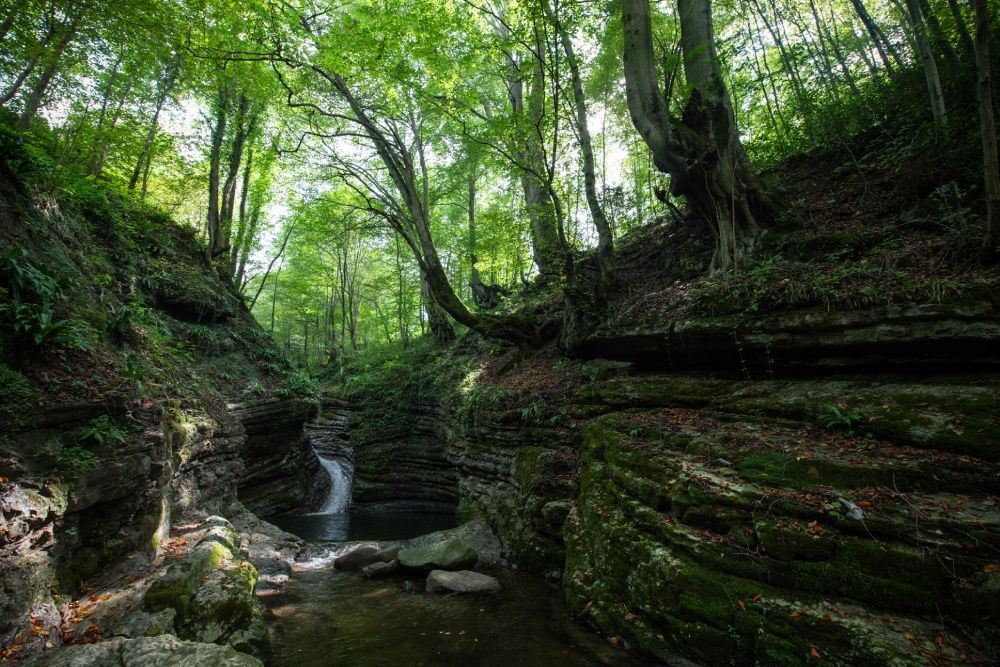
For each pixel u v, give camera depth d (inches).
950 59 322.0
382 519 582.2
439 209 994.7
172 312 542.6
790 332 252.7
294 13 397.4
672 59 396.8
